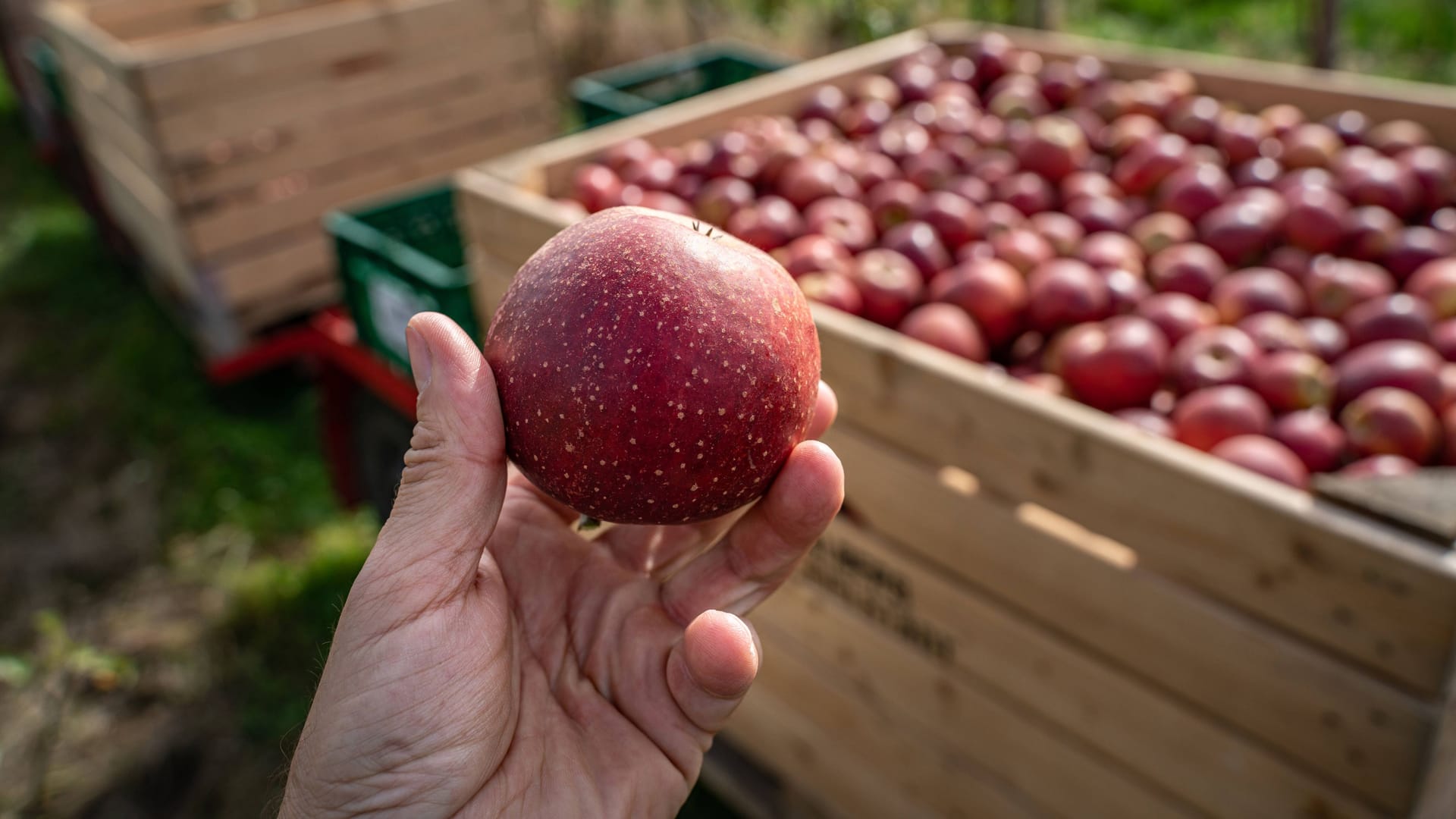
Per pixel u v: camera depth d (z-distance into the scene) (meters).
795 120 0.74
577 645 0.29
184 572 0.81
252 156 0.89
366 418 0.80
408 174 1.00
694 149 0.67
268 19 1.15
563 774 0.26
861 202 0.61
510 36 1.02
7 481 0.93
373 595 0.24
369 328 0.74
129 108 0.86
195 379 1.04
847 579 0.45
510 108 1.05
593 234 0.24
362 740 0.24
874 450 0.41
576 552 0.30
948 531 0.39
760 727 0.54
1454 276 0.47
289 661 0.73
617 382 0.23
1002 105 0.72
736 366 0.23
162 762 0.67
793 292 0.25
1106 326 0.48
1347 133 0.63
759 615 0.50
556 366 0.23
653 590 0.29
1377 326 0.45
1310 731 0.31
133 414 1.00
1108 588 0.35
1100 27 1.59
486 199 0.54
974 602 0.39
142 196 0.95
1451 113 0.60
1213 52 1.46
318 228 0.95
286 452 0.94
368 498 0.85
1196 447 0.41
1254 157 0.63
